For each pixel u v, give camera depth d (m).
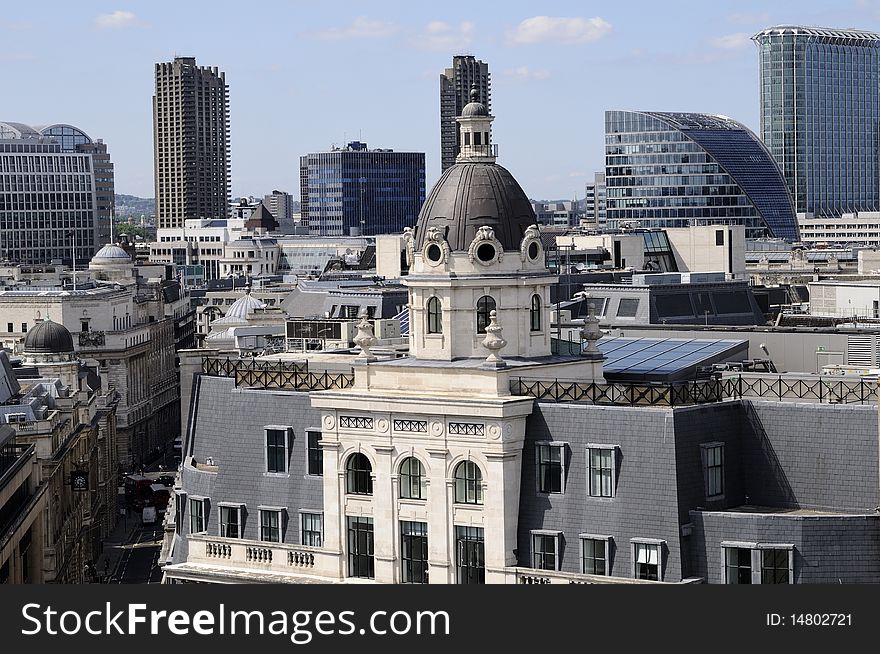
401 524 143.50
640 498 133.50
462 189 149.12
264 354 198.00
